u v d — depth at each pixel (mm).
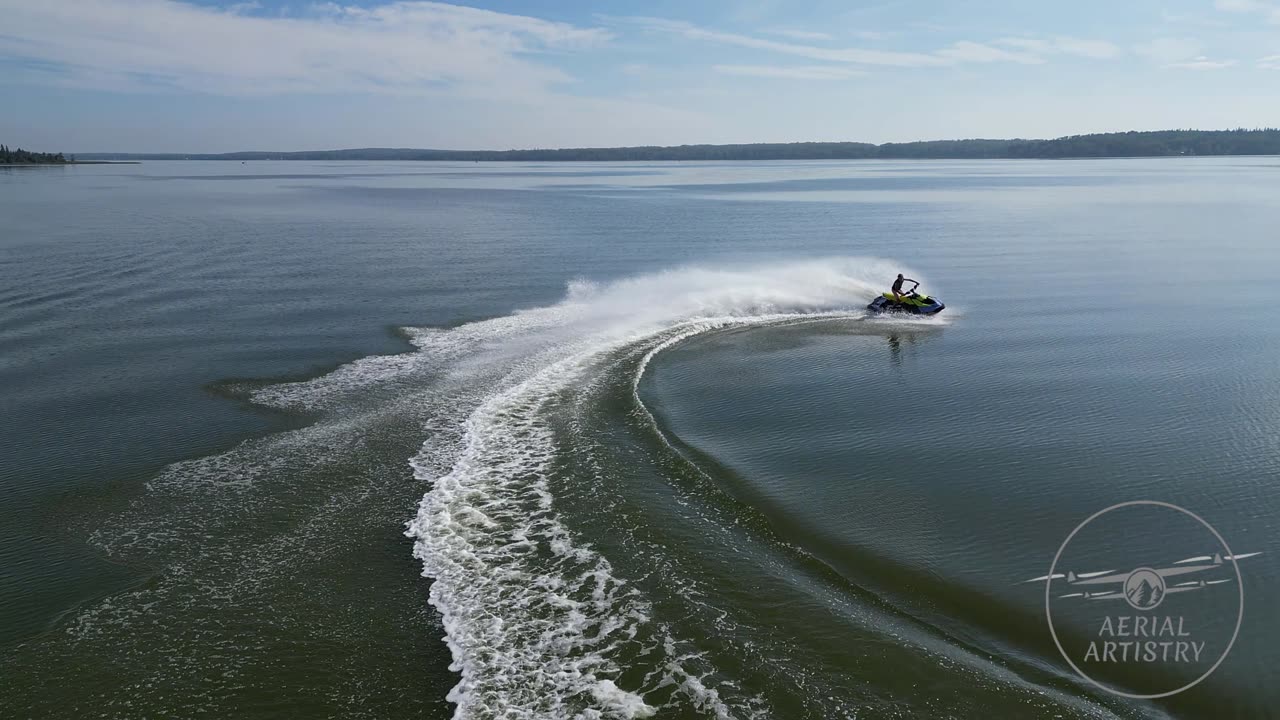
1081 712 10148
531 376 24297
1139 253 52188
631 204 104688
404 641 11516
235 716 10055
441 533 14594
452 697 10312
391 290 38688
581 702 10148
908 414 21109
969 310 34812
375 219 78625
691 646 11305
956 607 12445
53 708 10227
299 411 21062
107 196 108312
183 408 21250
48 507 15680
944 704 10227
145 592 12789
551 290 39125
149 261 46250
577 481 16781
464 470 17344
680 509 15578
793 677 10680
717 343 29109
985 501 15922
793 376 24781
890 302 33938
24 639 11617
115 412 20906
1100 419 20469
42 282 38750
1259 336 28953
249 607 12375
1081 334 29891
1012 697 10391
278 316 32344
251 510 15547
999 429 19922
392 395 22391
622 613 12109
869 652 11234
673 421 20719
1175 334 29578
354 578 13156
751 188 147750
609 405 21641
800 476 17188
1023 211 87312
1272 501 15711
